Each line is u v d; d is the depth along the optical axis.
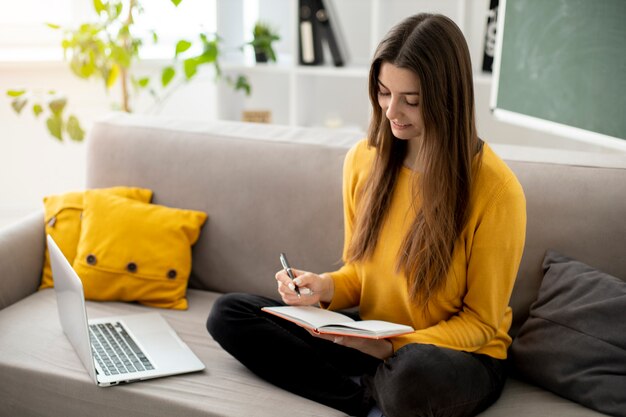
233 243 2.12
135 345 1.82
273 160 2.09
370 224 1.70
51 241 1.88
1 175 3.40
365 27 3.45
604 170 1.77
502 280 1.59
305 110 3.36
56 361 1.77
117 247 2.08
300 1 3.15
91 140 2.33
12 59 3.21
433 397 1.46
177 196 2.19
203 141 2.19
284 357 1.65
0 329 1.91
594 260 1.73
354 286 1.80
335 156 2.02
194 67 2.95
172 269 2.08
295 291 1.69
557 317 1.64
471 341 1.58
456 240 1.60
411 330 1.52
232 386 1.66
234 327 1.70
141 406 1.64
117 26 3.30
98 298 2.08
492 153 1.62
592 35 2.15
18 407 1.79
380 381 1.52
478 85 3.19
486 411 1.55
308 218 2.03
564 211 1.76
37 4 3.38
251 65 3.28
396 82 1.52
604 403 1.50
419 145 1.66
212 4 3.49
